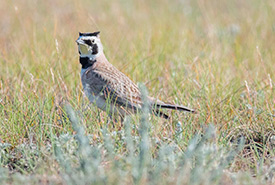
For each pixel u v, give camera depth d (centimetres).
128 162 927
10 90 1512
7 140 1188
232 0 3431
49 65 1670
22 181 930
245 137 1229
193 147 968
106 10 3095
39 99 1355
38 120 1259
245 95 1505
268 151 1176
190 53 1988
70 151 1013
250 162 1085
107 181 873
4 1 3088
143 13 3122
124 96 1326
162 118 1296
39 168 986
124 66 1755
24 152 1086
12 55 1920
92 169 892
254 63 1931
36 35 2239
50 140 1180
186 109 1263
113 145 1073
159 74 1748
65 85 1495
